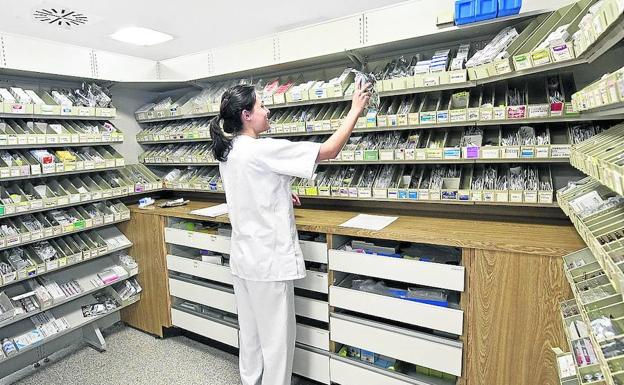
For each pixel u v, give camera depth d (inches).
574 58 52.0
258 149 64.0
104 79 102.8
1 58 87.5
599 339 32.1
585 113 58.9
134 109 123.3
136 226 106.4
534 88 72.6
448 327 64.4
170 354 97.9
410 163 79.7
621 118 58.9
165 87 120.8
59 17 95.3
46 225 89.7
